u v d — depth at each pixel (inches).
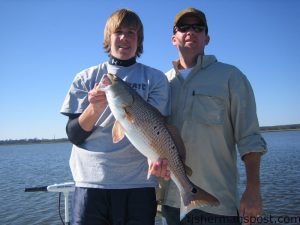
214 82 51.8
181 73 55.4
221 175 50.4
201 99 51.4
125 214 47.3
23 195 279.7
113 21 51.2
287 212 172.9
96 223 47.5
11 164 689.0
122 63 52.1
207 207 49.2
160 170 45.1
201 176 50.2
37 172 467.5
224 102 51.1
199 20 55.1
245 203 46.6
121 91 44.6
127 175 47.7
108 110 49.4
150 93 51.6
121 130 46.0
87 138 49.0
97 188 47.6
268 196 216.4
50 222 192.9
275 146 727.7
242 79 51.6
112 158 47.9
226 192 50.4
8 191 307.0
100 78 51.6
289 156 467.8
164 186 54.1
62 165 574.2
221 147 50.8
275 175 299.1
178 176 47.2
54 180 366.0
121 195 47.4
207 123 50.4
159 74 53.0
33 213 215.6
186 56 56.1
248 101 50.9
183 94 53.2
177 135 48.4
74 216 48.4
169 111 52.3
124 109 44.8
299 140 960.9
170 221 52.8
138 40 54.2
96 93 45.1
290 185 248.2
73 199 49.7
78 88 50.9
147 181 48.5
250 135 49.0
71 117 50.1
